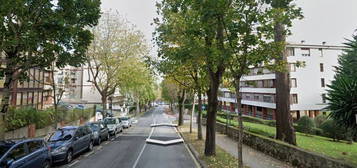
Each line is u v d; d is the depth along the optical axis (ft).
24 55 37.06
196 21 30.42
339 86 34.88
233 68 31.14
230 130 70.85
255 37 26.27
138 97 187.73
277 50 27.68
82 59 41.27
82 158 43.29
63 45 37.91
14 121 55.67
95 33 82.69
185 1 28.68
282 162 37.37
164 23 50.49
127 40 85.87
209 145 41.45
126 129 99.81
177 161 40.37
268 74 149.28
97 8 37.93
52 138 41.65
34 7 32.81
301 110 136.46
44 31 33.68
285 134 49.29
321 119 86.53
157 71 63.46
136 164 38.24
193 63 41.42
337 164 26.53
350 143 60.39
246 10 26.35
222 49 27.53
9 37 31.04
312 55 139.95
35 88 95.91
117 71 87.76
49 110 77.61
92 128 59.47
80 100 179.73
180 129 94.32
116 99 225.56
